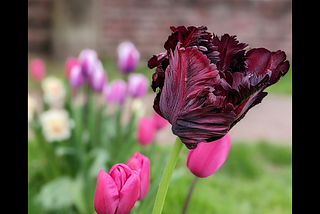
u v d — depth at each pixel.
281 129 2.21
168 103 0.44
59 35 3.33
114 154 1.14
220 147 0.52
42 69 1.43
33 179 1.21
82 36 3.34
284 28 3.84
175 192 1.22
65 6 3.29
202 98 0.42
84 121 1.16
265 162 1.68
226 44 0.45
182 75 0.43
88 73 1.08
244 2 3.80
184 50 0.43
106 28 3.69
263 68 0.45
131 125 1.13
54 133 1.06
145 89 1.16
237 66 0.45
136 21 3.73
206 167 0.52
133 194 0.48
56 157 1.19
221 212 1.18
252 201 1.30
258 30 3.84
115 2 3.68
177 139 0.45
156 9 3.74
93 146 1.12
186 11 3.79
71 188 0.93
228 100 0.43
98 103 1.30
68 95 1.20
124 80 1.16
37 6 3.51
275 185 1.42
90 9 3.33
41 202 0.94
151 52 3.78
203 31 0.44
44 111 1.25
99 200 0.47
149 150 1.02
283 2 3.77
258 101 0.45
